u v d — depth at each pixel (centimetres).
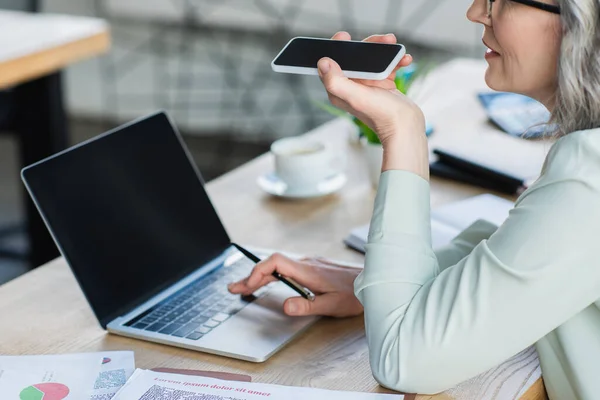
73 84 527
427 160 118
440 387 108
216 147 491
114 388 111
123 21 500
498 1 110
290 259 134
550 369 117
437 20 414
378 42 130
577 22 100
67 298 138
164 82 505
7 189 447
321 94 467
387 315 110
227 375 115
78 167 135
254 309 132
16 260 357
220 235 153
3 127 326
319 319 131
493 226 141
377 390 112
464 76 259
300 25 454
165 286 139
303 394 109
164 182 147
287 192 178
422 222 115
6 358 118
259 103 484
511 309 102
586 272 100
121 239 136
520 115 220
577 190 99
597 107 104
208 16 476
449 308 105
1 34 298
